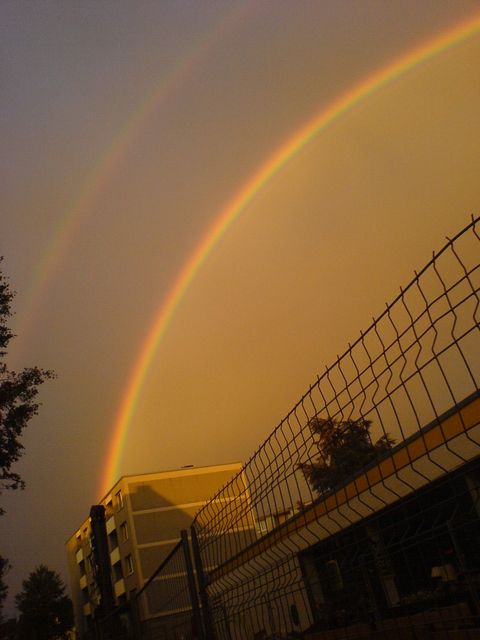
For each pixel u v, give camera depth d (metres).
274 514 4.59
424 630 3.23
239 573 5.29
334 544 4.02
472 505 3.18
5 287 22.41
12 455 21.34
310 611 4.15
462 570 3.15
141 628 8.95
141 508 50.94
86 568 61.88
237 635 5.46
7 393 21.52
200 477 52.81
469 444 3.95
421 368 2.95
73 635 68.50
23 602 69.94
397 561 3.53
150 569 49.28
